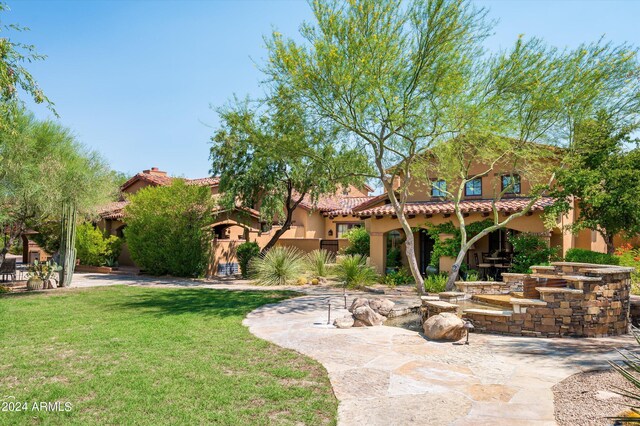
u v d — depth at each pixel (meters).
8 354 7.18
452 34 11.27
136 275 22.30
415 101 11.68
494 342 8.25
